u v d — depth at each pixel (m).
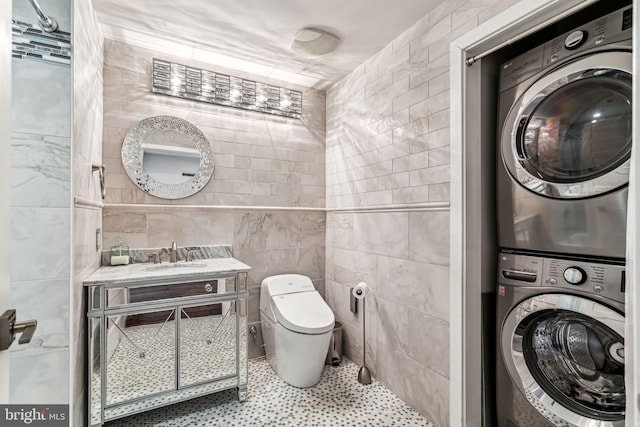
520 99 1.49
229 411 1.90
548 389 1.40
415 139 1.94
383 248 2.20
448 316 1.70
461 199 1.62
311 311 2.23
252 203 2.64
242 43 2.20
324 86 2.88
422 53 1.90
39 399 1.32
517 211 1.50
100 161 2.04
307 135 2.88
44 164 1.33
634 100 0.61
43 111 1.33
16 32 1.30
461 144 1.62
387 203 2.17
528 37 1.67
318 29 2.03
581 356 1.31
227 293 1.99
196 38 2.15
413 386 1.93
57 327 1.34
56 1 1.35
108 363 1.65
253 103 2.64
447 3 1.73
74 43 1.38
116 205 2.14
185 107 2.41
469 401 1.62
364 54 2.33
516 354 1.48
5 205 0.57
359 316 2.45
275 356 2.32
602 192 1.20
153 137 2.29
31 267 1.31
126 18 1.92
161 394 1.78
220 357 1.96
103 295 1.64
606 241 1.18
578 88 1.29
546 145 1.40
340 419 1.83
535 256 1.44
